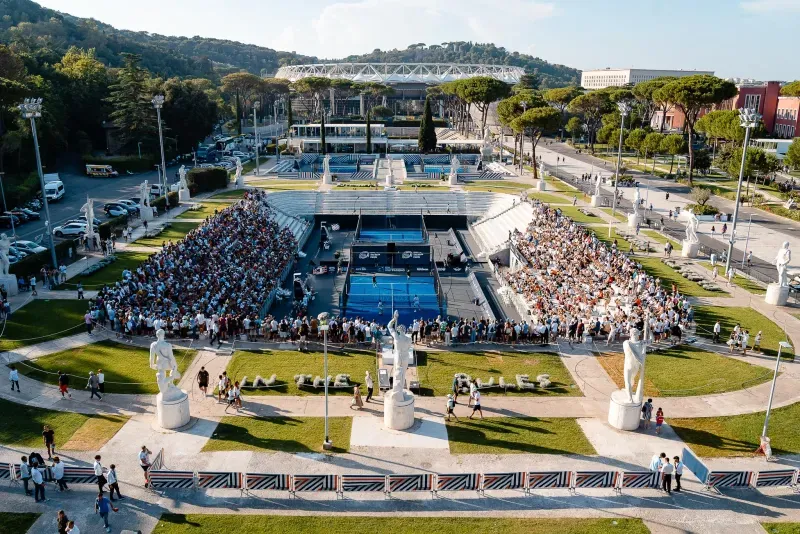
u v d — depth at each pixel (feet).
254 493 91.61
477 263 259.19
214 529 83.35
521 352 144.77
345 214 330.95
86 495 90.58
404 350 109.40
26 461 90.48
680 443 106.52
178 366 133.80
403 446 104.88
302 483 91.45
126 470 96.22
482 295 209.97
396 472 97.09
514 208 305.32
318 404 119.24
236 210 258.78
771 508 89.56
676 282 195.52
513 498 91.56
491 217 318.86
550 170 449.06
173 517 85.71
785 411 117.19
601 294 171.42
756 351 144.36
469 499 91.25
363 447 104.37
